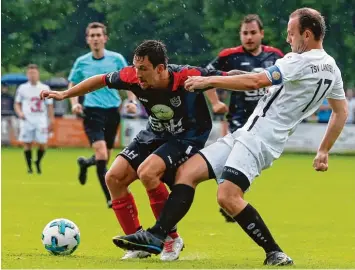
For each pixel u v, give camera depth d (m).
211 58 93.06
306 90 17.55
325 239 24.33
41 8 95.06
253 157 17.67
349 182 45.03
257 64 26.97
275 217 29.62
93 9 97.88
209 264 17.97
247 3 87.38
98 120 30.94
